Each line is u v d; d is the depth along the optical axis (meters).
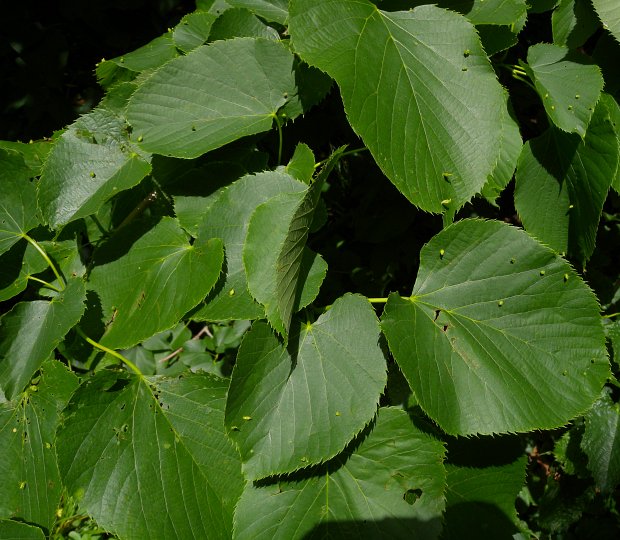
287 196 0.57
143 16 0.98
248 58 0.60
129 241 0.61
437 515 0.58
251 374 0.57
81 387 0.58
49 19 0.98
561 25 0.64
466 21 0.57
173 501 0.58
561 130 0.62
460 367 0.58
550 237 0.64
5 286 0.62
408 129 0.55
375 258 0.75
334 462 0.59
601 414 0.69
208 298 0.58
